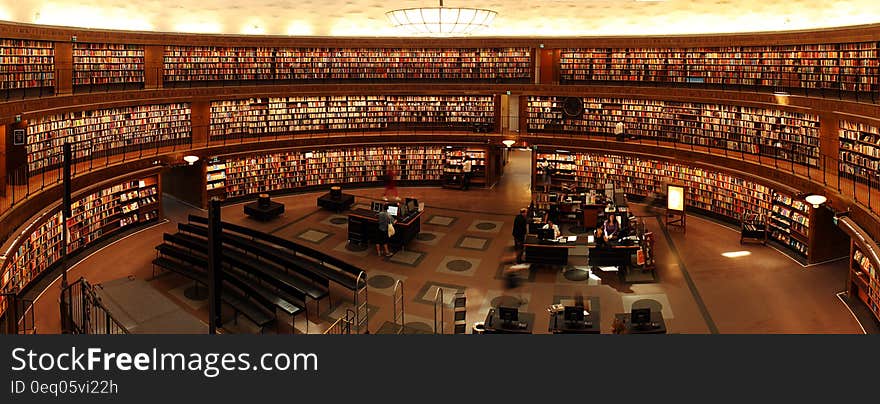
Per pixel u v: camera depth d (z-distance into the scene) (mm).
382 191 24484
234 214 21281
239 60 23578
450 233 19172
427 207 22109
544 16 22516
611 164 23266
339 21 23062
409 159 25188
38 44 17969
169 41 21281
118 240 18297
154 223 20031
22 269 14023
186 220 20500
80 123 18641
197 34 21766
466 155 25172
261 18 22188
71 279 15234
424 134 24562
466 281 15445
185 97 21500
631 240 15797
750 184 19328
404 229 17484
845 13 17828
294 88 23703
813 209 16141
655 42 22141
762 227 18094
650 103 23000
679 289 14875
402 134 24609
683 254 17281
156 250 17469
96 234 17828
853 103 15617
